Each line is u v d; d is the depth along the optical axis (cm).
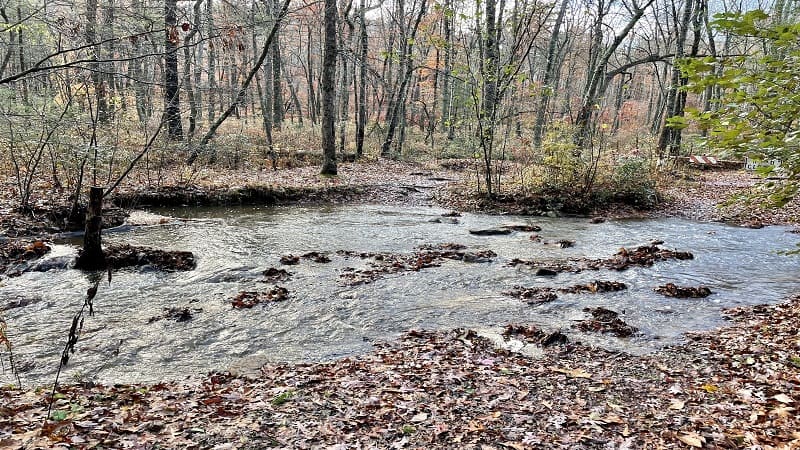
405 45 2766
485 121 1711
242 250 1039
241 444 372
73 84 1055
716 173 2511
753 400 437
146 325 666
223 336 643
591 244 1196
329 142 1970
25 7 660
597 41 2781
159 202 1445
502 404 448
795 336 587
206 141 1934
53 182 1344
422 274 920
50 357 566
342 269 935
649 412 429
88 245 865
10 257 891
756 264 1025
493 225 1400
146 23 654
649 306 776
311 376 516
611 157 1816
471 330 662
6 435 359
